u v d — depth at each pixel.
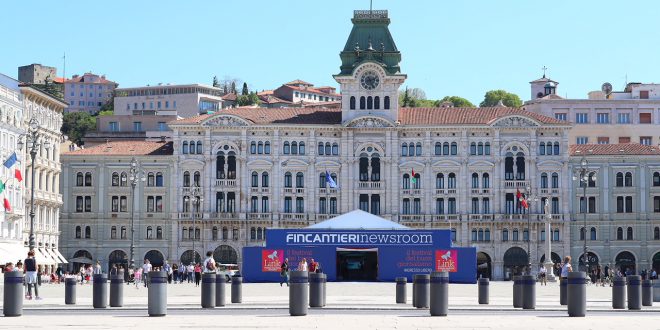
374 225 131.88
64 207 179.12
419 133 178.50
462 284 125.56
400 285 67.88
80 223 179.25
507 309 60.84
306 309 52.66
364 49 182.12
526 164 177.38
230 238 177.50
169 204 178.62
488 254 176.88
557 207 177.25
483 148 178.12
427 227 177.00
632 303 61.53
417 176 176.50
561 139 177.50
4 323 45.81
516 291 63.62
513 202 177.62
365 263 130.88
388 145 177.88
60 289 101.38
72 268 178.12
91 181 179.62
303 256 128.88
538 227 176.38
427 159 177.75
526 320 49.69
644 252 178.38
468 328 44.34
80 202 179.62
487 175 177.88
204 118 178.25
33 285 72.50
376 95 179.00
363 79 178.88
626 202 178.75
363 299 76.31
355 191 177.88
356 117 177.50
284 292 93.12
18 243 142.88
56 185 166.75
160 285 51.88
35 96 153.75
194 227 177.38
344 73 181.50
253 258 128.62
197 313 55.19
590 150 181.00
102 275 59.91
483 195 177.25
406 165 178.00
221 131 178.25
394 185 177.75
